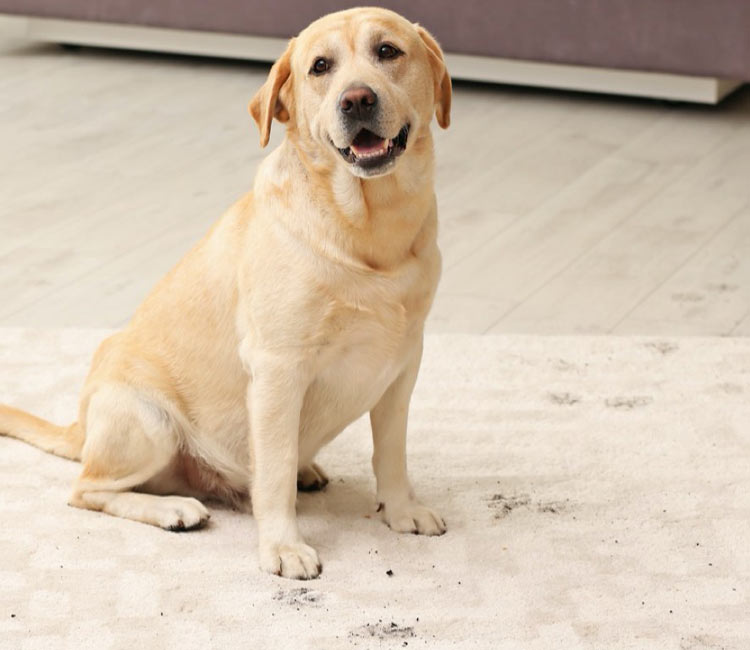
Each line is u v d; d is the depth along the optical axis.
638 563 3.04
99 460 3.14
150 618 2.91
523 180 4.70
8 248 4.20
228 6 6.03
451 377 3.60
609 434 3.41
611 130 5.31
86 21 6.36
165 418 3.13
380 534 3.12
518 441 3.39
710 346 3.72
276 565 3.01
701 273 4.07
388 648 2.86
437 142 5.15
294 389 3.02
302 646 2.86
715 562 3.04
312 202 2.99
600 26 5.38
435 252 3.07
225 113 5.57
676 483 3.26
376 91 2.90
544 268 4.11
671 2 5.21
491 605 2.95
